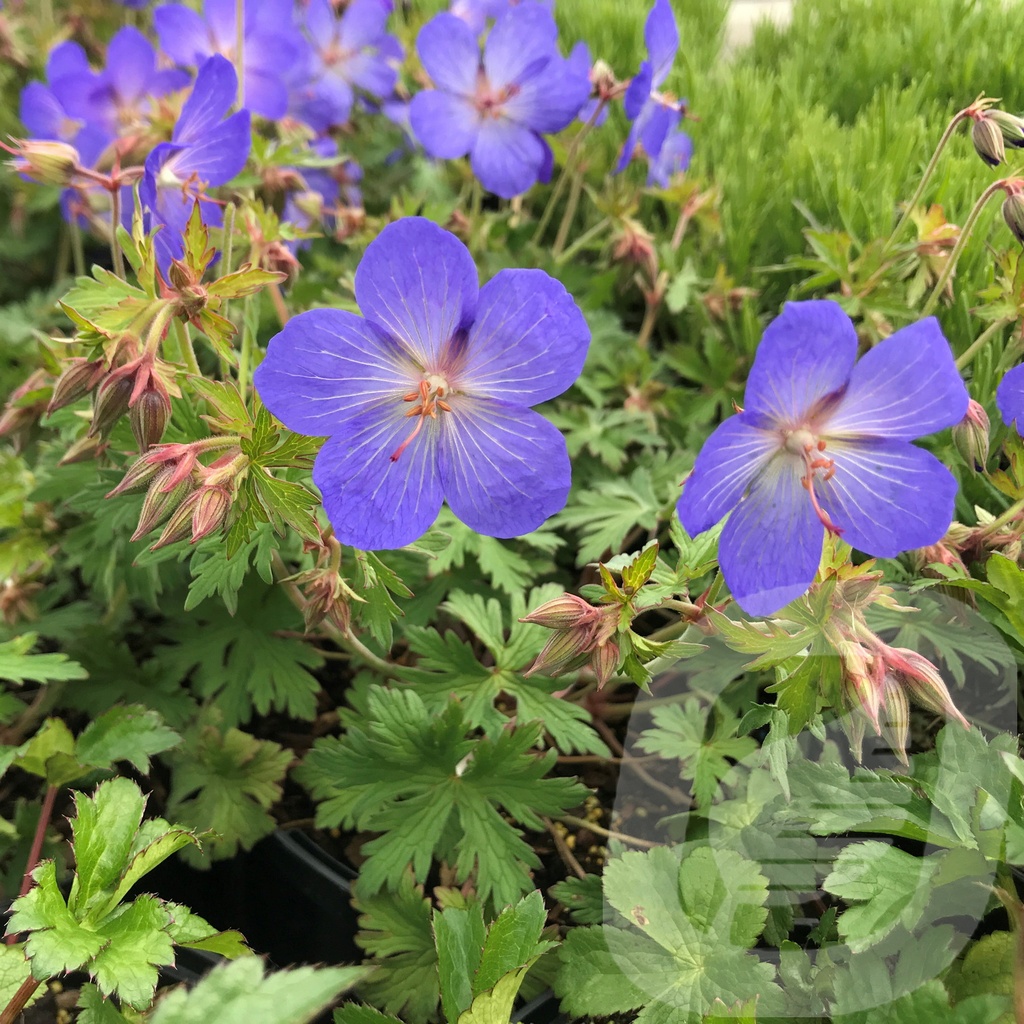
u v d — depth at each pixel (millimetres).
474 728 193
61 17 380
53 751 185
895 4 335
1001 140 187
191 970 174
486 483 144
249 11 258
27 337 276
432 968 175
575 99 249
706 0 414
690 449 253
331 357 137
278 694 215
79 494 191
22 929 140
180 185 186
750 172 281
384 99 337
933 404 126
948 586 170
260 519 156
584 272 286
